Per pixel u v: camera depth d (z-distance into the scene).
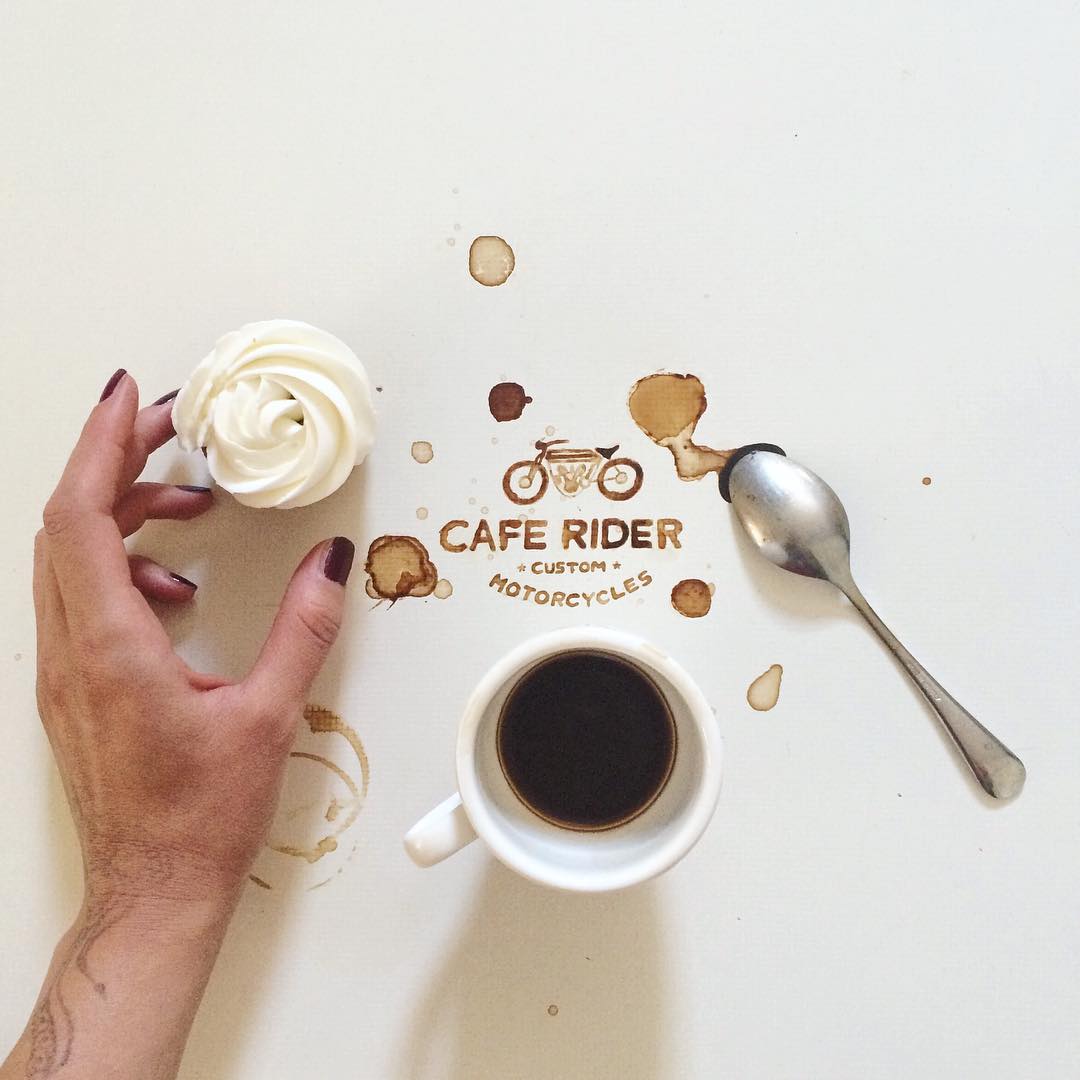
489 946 0.39
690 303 0.39
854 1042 0.39
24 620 0.40
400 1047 0.39
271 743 0.36
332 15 0.39
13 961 0.39
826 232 0.39
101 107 0.40
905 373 0.39
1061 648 0.39
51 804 0.39
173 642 0.39
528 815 0.36
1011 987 0.38
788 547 0.38
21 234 0.40
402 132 0.39
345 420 0.37
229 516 0.39
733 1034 0.39
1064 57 0.39
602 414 0.39
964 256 0.39
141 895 0.35
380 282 0.39
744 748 0.39
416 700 0.39
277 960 0.39
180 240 0.40
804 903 0.39
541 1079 0.39
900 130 0.39
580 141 0.39
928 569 0.39
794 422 0.39
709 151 0.39
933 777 0.39
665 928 0.39
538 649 0.34
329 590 0.37
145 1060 0.34
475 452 0.39
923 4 0.39
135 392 0.37
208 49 0.39
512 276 0.39
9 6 0.40
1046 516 0.39
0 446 0.40
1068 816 0.39
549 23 0.39
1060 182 0.39
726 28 0.39
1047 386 0.39
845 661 0.39
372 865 0.39
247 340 0.37
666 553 0.39
